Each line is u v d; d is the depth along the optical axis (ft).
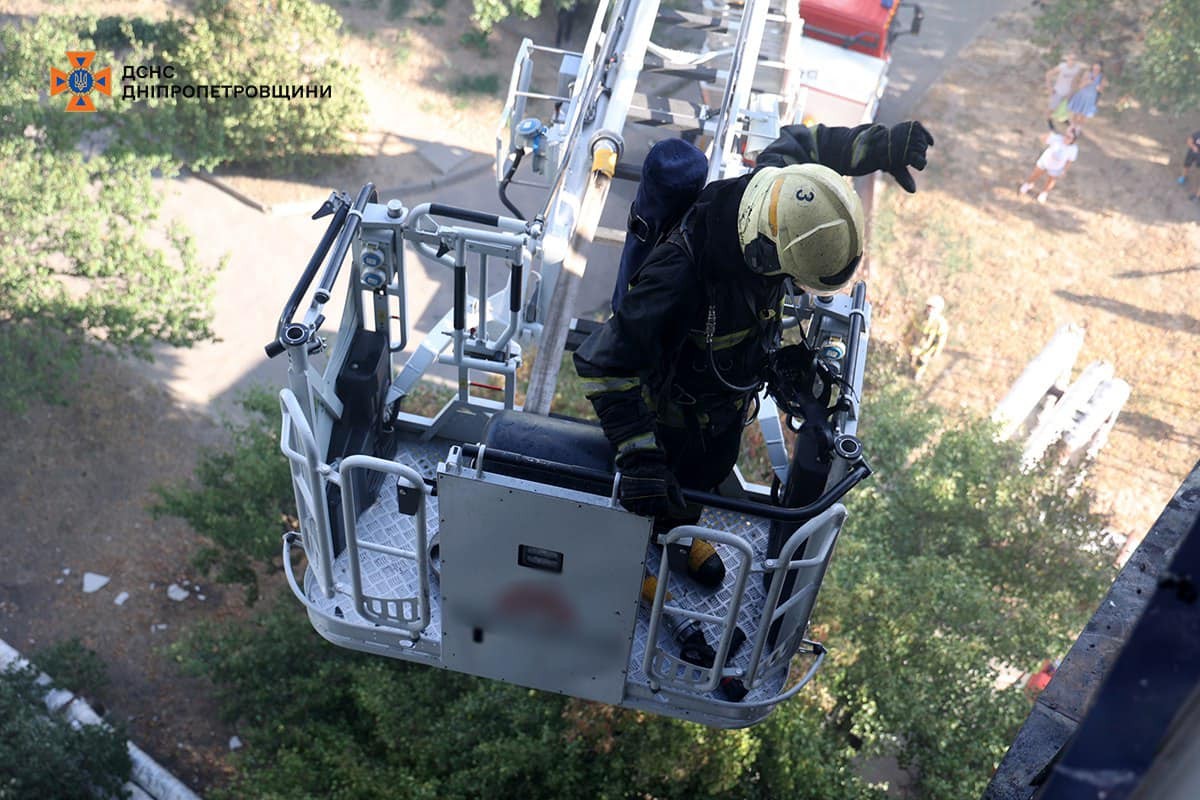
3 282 57.98
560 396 47.73
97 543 60.59
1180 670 3.81
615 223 62.85
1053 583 45.78
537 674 13.43
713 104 37.45
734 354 11.60
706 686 13.08
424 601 13.04
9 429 63.93
